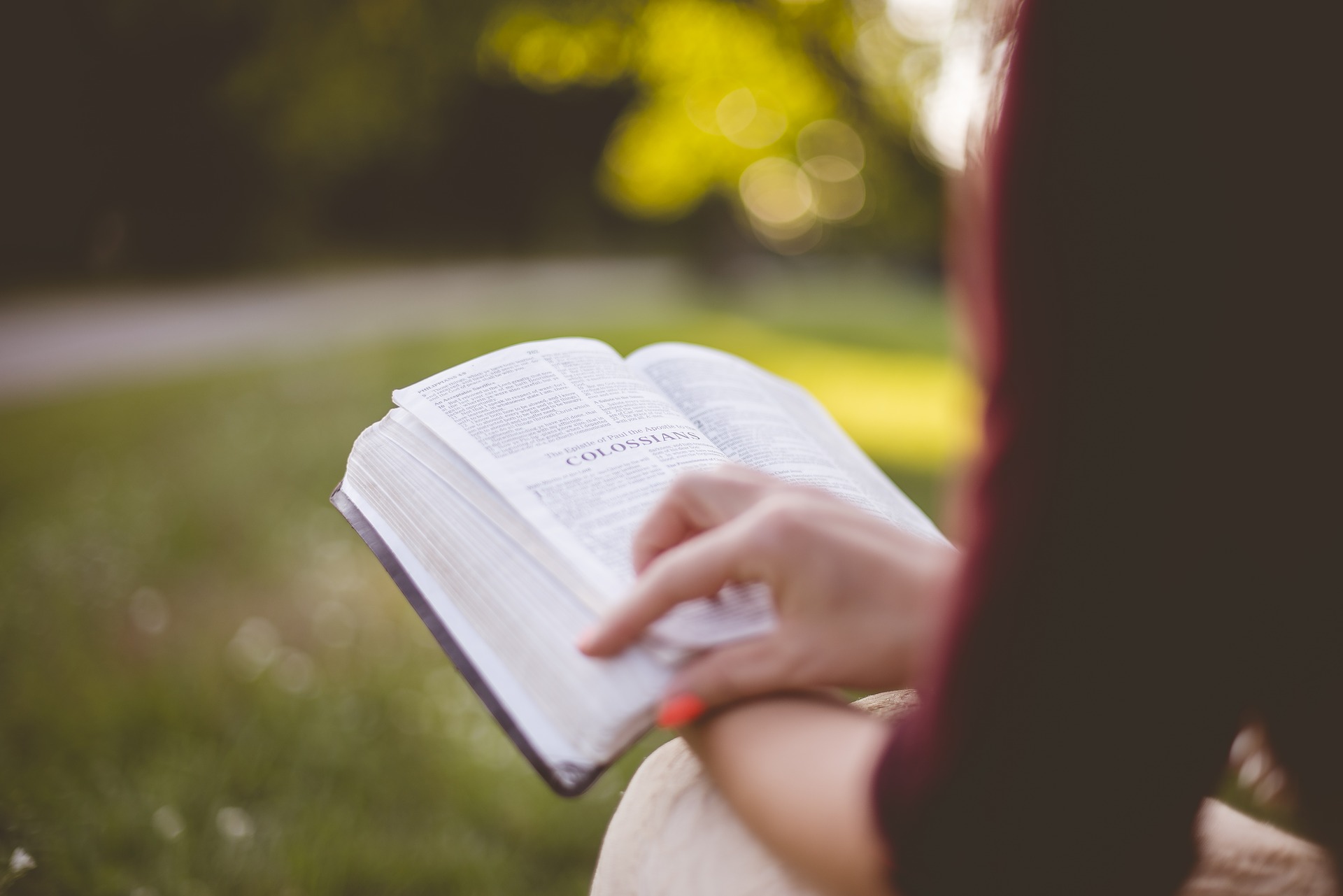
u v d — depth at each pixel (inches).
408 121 250.4
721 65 227.8
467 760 90.7
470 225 1210.6
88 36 631.2
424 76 227.1
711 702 23.8
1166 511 17.6
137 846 70.6
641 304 722.8
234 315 567.2
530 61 222.4
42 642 111.7
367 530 32.7
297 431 237.6
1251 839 29.5
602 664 24.9
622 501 30.1
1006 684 18.2
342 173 881.5
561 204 1249.4
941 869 19.1
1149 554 17.6
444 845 76.8
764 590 27.0
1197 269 17.5
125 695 97.7
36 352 414.0
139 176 713.0
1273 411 17.5
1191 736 18.3
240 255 791.1
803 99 231.3
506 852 78.7
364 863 72.4
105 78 658.2
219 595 134.9
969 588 18.9
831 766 21.5
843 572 22.8
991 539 18.7
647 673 24.8
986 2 21.5
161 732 91.0
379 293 721.6
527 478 30.2
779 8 201.2
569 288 852.6
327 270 851.4
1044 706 18.0
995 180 19.6
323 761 87.4
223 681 103.7
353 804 81.7
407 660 114.9
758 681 23.4
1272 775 22.9
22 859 53.4
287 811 78.8
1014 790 18.3
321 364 347.9
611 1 201.2
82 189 682.8
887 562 23.0
